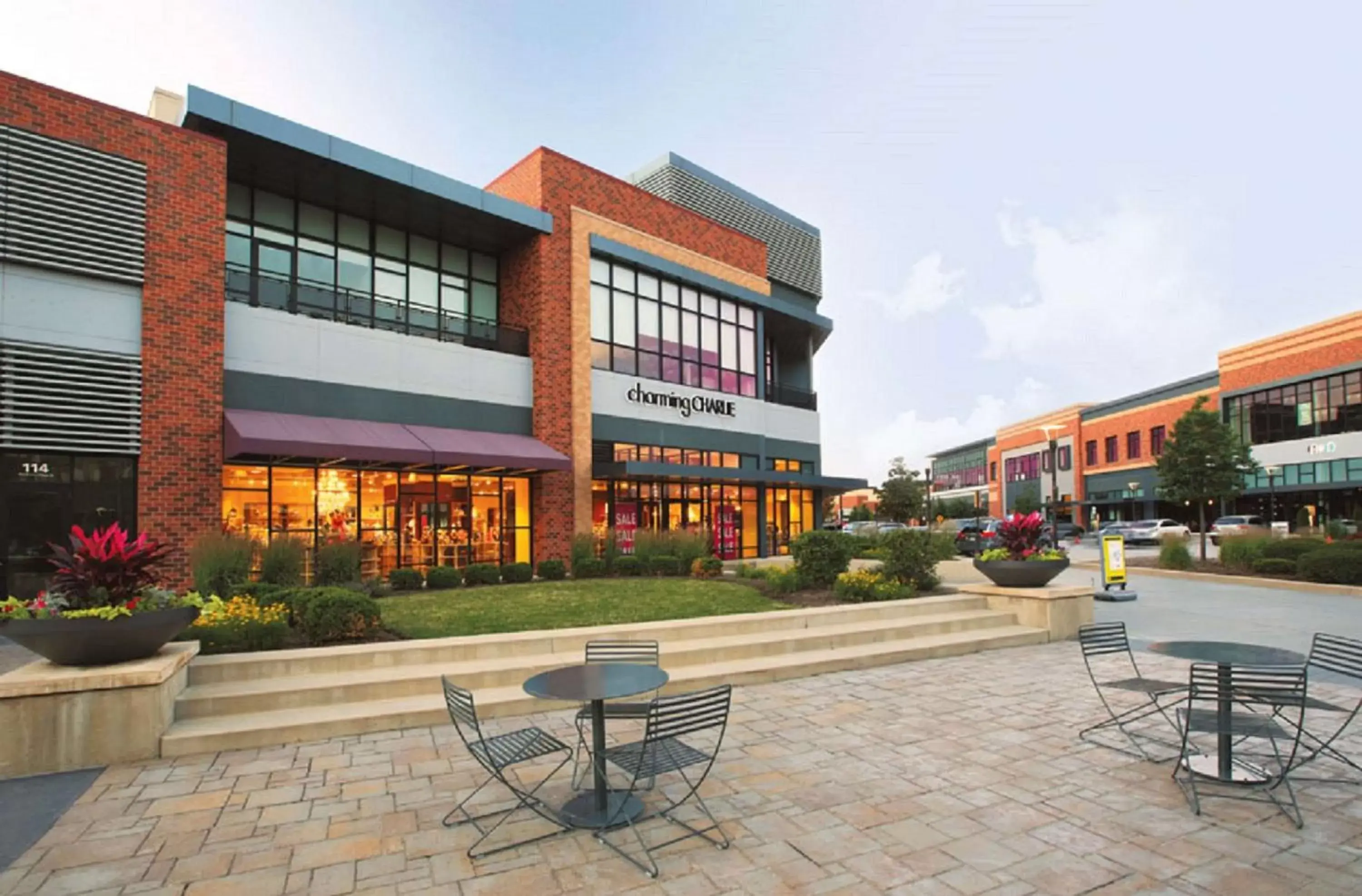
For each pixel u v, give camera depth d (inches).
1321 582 714.2
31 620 241.6
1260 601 628.4
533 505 770.2
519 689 310.5
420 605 484.1
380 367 666.8
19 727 230.2
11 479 469.7
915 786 215.3
